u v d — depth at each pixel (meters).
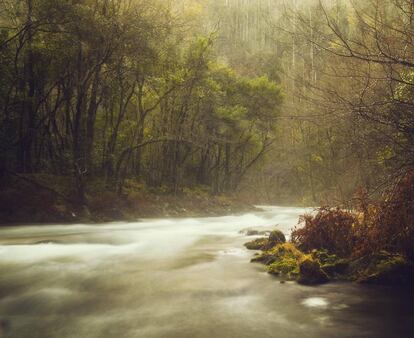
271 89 32.75
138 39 19.41
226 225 18.77
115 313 5.61
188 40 24.73
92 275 7.70
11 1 18.67
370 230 7.80
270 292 6.52
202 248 11.09
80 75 19.66
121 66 20.31
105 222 18.42
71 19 17.44
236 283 7.06
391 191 7.52
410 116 6.86
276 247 9.26
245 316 5.41
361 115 6.79
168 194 27.12
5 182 17.58
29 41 18.25
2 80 18.00
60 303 6.07
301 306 5.81
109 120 25.62
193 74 25.78
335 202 9.14
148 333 4.87
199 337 4.71
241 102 33.41
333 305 5.85
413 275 7.03
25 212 16.59
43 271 8.02
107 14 19.17
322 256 8.27
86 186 20.36
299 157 36.62
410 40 6.34
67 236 13.10
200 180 35.75
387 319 5.25
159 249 10.89
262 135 37.78
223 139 31.97
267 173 50.41
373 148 7.76
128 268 8.33
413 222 7.35
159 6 20.55
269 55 39.81
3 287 6.89
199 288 6.77
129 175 28.14
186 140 25.66
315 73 7.26
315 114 7.47
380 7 6.57
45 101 21.05
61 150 21.53
